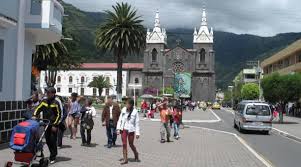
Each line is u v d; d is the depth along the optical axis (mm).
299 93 46094
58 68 52250
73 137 19891
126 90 153625
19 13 18469
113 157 14672
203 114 67750
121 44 59250
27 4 19203
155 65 149625
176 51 150000
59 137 16609
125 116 13539
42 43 23922
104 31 59969
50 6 19234
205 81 149750
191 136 25828
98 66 158375
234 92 155750
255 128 30234
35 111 12289
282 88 45688
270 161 15781
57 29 20453
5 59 17234
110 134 17484
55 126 12406
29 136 10430
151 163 13711
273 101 47375
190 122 43969
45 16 19141
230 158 15875
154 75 149500
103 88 153750
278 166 14516
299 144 23484
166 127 21297
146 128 31172
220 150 18547
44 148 15727
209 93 149125
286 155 17953
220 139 24328
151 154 16141
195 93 149750
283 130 34844
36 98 15414
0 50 16938
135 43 59625
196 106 125250
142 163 13617
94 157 14469
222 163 14461
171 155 16109
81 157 14328
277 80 46344
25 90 20562
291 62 81188
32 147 10586
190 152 17359
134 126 13586
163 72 148875
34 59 33281
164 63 149500
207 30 151500
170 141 21891
